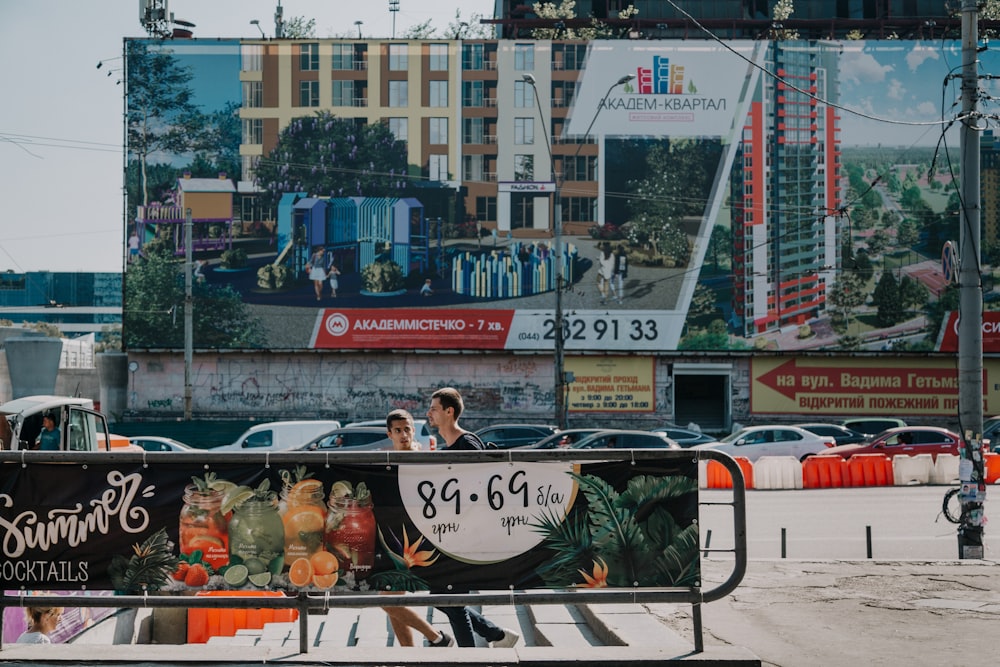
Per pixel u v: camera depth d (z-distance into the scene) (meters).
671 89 45.78
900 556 13.69
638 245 45.41
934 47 46.19
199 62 46.09
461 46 46.19
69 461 6.24
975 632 7.78
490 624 7.00
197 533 6.29
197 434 36.53
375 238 45.62
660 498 6.43
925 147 45.91
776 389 45.28
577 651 6.31
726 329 45.16
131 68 45.94
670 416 45.06
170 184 45.69
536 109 46.00
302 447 26.72
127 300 45.12
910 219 45.66
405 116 46.12
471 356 45.41
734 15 65.81
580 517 6.41
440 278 45.50
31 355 47.44
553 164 45.72
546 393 45.16
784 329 45.28
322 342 45.12
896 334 45.31
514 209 45.78
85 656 6.08
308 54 46.25
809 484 25.75
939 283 45.44
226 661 6.02
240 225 45.62
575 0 65.56
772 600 9.27
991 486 25.44
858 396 45.25
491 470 6.41
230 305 45.25
